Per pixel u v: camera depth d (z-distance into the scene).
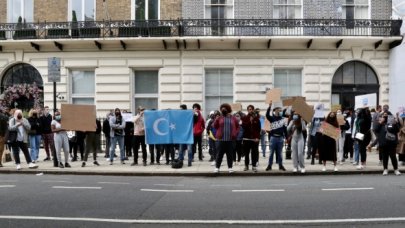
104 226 7.25
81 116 15.39
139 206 8.78
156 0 23.75
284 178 13.41
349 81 23.56
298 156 14.23
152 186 11.50
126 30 23.36
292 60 23.20
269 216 7.90
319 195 9.93
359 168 14.70
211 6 23.67
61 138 15.26
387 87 23.28
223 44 23.20
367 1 23.62
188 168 15.09
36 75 24.42
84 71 24.17
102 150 21.64
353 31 23.05
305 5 23.44
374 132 15.24
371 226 7.21
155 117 15.85
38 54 24.02
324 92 23.20
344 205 8.80
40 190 10.66
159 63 23.41
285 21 23.03
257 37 22.47
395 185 11.38
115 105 23.66
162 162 17.02
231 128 14.03
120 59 23.62
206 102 23.64
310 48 23.20
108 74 23.64
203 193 10.34
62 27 23.70
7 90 23.66
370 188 10.88
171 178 13.42
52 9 24.22
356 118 15.49
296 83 23.56
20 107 24.22
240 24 23.09
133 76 23.88
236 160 17.72
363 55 23.27
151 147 16.47
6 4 24.53
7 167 15.39
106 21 23.45
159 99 23.59
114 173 14.19
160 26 23.20
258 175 14.10
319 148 15.91
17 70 24.58
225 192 10.48
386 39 22.58
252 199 9.51
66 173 14.39
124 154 17.59
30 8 24.45
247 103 23.25
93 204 8.97
